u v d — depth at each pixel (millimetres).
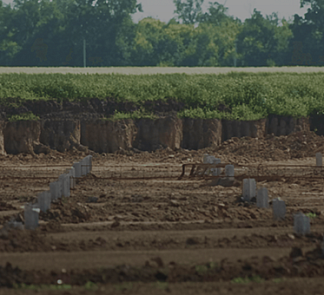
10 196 59219
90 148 120688
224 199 56125
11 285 26750
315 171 83625
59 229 40344
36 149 116750
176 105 132125
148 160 108875
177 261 31219
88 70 183875
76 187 66062
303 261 31109
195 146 124125
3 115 120500
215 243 35688
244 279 28062
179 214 47125
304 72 175500
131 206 51812
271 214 47219
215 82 146375
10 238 35750
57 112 125188
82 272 28656
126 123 122875
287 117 130500
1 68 191500
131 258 31812
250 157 105750
